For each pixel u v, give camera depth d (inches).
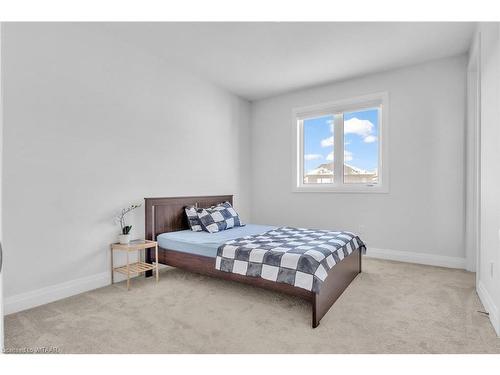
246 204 195.3
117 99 118.6
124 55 121.2
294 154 180.1
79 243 105.7
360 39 118.5
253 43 122.4
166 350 67.9
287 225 184.1
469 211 127.4
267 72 151.8
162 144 137.6
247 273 94.0
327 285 87.6
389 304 93.0
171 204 139.5
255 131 196.9
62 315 86.1
